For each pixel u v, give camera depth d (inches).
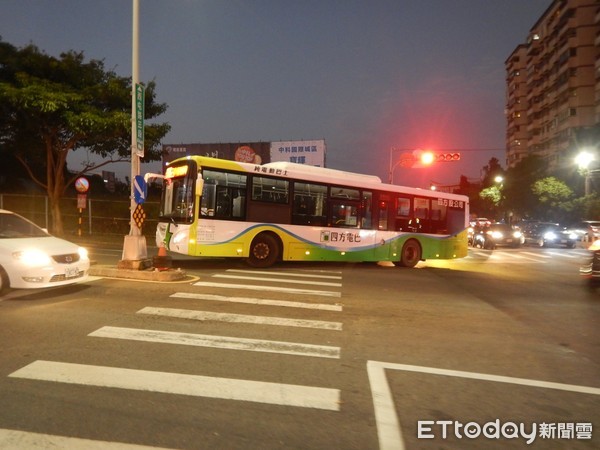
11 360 205.6
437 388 192.5
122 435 143.6
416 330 288.4
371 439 147.6
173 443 140.2
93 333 249.4
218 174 527.8
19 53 848.9
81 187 810.8
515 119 3870.6
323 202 607.8
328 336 264.8
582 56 2583.7
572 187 1886.1
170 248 532.1
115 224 1016.2
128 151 945.5
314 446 141.7
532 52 3292.3
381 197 663.8
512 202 2151.8
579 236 1327.5
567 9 2635.3
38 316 280.5
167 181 552.4
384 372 208.5
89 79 895.7
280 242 578.2
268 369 206.8
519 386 199.0
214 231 523.8
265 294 383.2
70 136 936.3
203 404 167.9
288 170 578.9
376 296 405.7
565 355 250.2
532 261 880.9
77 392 173.9
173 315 296.0
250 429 150.9
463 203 767.7
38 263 325.4
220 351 228.8
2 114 839.1
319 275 533.6
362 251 639.1
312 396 178.9
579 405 181.3
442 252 730.8
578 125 2596.0
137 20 476.4
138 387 180.5
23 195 998.4
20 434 141.8
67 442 138.0
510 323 322.3
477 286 507.5
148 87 942.4
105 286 384.2
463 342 265.7
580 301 432.8
